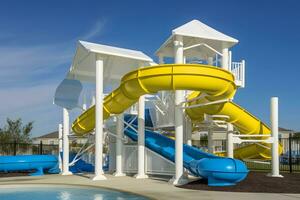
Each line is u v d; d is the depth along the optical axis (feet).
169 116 53.93
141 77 41.01
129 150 58.08
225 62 50.08
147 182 45.80
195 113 54.39
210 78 38.83
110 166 62.95
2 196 36.91
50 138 201.36
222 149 114.73
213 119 52.95
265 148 62.28
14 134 139.13
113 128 62.49
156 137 55.42
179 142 43.09
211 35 47.98
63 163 62.03
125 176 55.11
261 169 72.13
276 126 53.11
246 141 53.26
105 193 38.34
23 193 39.06
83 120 57.77
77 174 61.16
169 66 39.29
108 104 52.24
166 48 52.80
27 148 111.34
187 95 56.03
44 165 64.75
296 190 36.94
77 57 57.93
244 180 43.52
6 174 63.57
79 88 64.08
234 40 49.21
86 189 41.65
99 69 50.39
